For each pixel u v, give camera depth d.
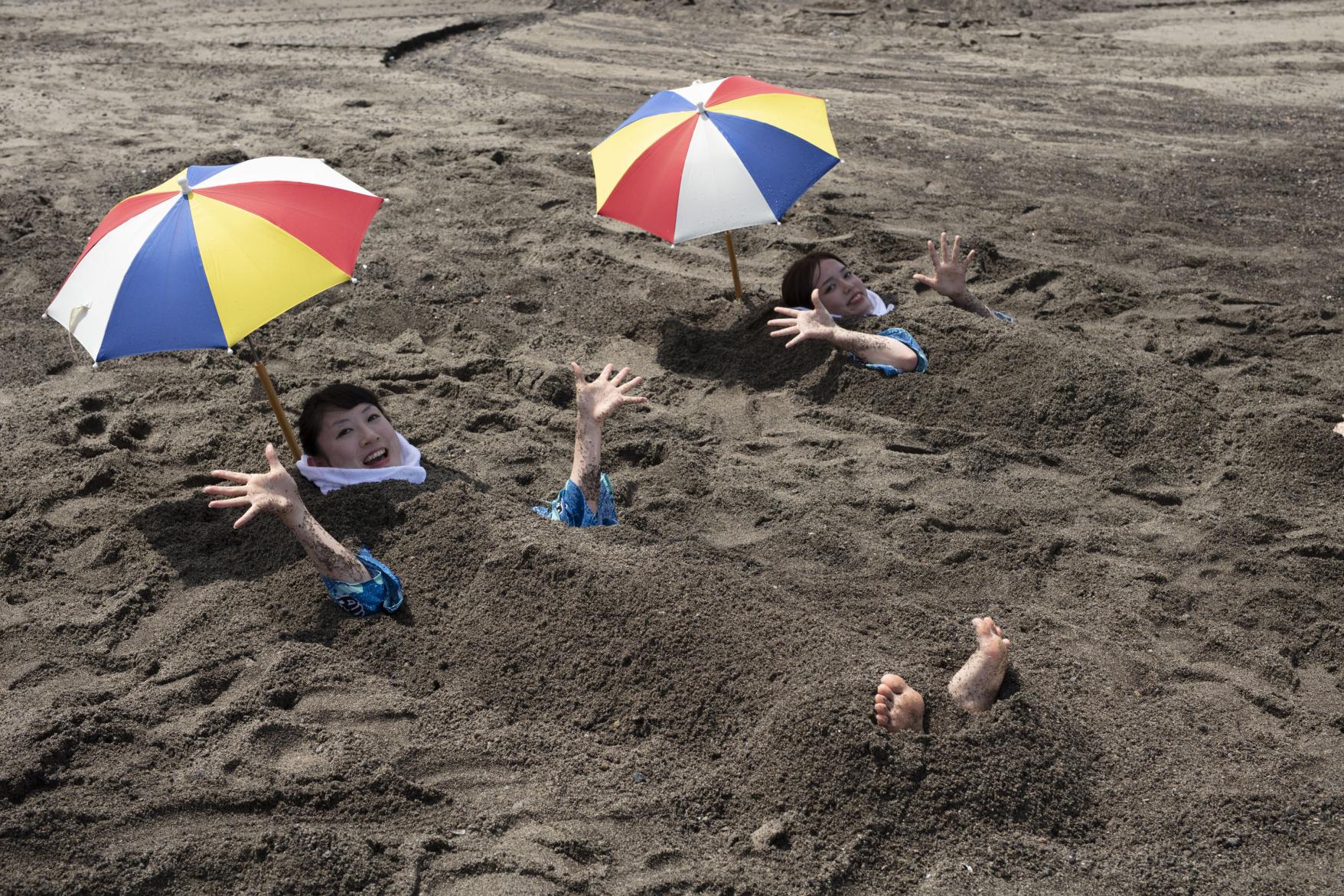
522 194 9.23
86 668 4.21
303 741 3.79
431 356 6.79
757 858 3.43
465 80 13.04
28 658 4.27
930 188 9.73
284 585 4.53
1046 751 3.69
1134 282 7.73
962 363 6.29
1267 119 11.56
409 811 3.55
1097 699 4.09
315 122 11.33
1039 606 4.68
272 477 4.29
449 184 9.48
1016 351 6.25
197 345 4.39
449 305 7.41
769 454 5.86
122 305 4.43
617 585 4.23
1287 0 16.56
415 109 11.86
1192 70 13.43
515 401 6.30
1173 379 6.22
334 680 4.09
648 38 15.19
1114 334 6.98
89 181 9.51
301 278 4.54
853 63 13.96
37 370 6.61
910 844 3.46
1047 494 5.48
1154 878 3.39
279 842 3.34
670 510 5.30
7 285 7.63
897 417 6.12
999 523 5.21
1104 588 4.79
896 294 7.28
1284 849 3.48
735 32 15.54
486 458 5.69
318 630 4.35
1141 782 3.72
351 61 13.77
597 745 3.85
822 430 6.04
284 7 16.70
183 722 3.87
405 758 3.75
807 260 6.59
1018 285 7.63
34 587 4.69
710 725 3.88
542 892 3.26
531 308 7.42
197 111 11.77
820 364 6.43
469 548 4.49
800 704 3.72
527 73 13.45
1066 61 13.91
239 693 4.03
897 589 4.77
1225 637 4.41
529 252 8.20
